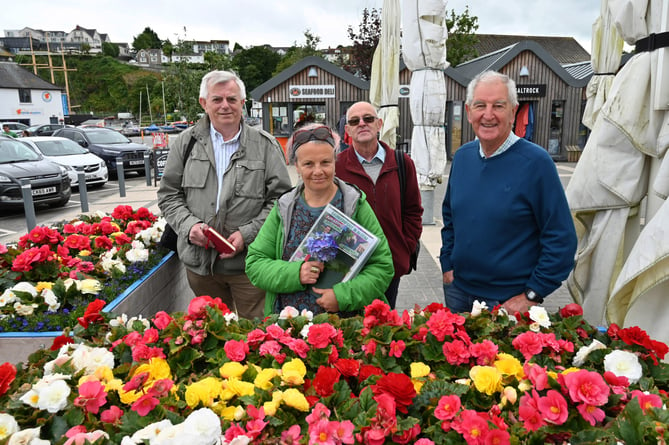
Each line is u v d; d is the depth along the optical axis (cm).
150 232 426
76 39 17125
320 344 182
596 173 289
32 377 180
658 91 259
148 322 221
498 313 214
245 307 354
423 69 748
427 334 192
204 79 330
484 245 256
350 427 138
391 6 774
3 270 345
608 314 271
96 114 9475
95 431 143
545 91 1962
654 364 181
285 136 1942
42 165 1123
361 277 231
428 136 772
